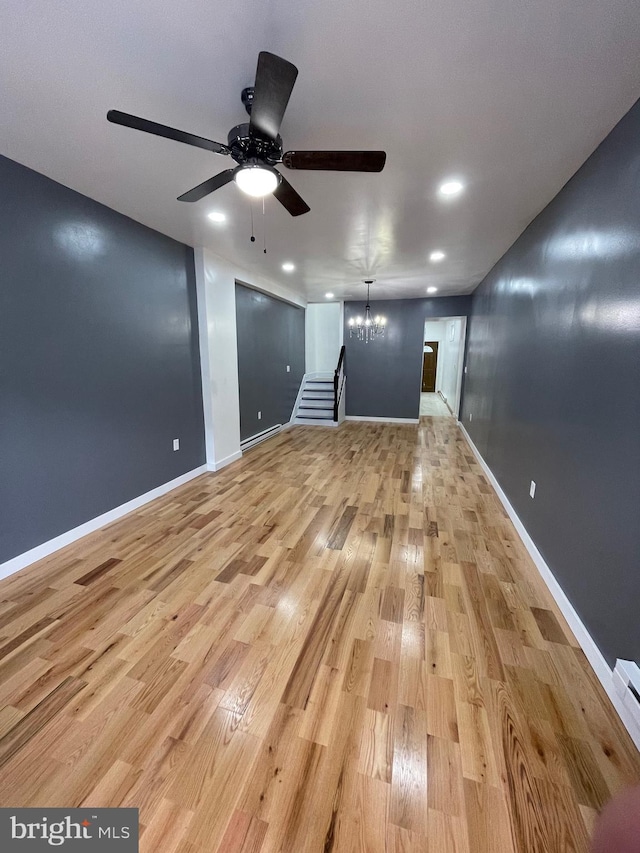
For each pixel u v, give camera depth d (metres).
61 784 1.21
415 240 3.47
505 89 1.51
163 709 1.47
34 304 2.33
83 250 2.63
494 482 3.96
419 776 1.24
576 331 2.05
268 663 1.69
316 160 1.58
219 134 1.88
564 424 2.15
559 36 1.25
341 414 7.59
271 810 1.15
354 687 1.57
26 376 2.32
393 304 7.33
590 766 1.27
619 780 1.23
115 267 2.92
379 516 3.25
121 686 1.57
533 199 2.53
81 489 2.77
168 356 3.63
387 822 1.12
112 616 1.98
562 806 1.16
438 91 1.53
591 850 1.03
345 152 1.52
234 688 1.56
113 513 3.07
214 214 2.88
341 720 1.43
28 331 2.31
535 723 1.42
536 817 1.13
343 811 1.14
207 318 4.04
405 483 4.08
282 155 1.63
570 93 1.52
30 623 1.92
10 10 1.17
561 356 2.25
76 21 1.21
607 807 1.07
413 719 1.43
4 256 2.15
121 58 1.37
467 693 1.55
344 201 2.58
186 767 1.26
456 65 1.38
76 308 2.62
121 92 1.56
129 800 1.17
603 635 1.63
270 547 2.71
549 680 1.62
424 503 3.54
